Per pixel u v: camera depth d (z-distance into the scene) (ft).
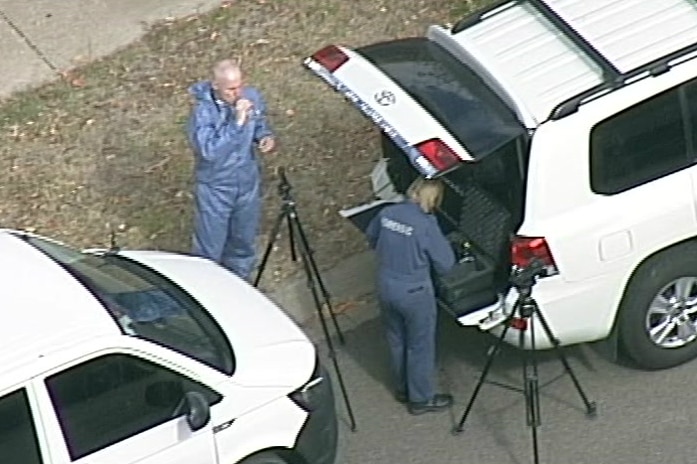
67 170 156.04
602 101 115.55
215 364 107.65
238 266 139.03
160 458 103.04
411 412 125.70
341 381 126.41
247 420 106.93
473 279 120.06
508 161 116.78
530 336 118.83
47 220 150.41
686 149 119.14
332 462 114.73
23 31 174.60
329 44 170.09
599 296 119.75
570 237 116.57
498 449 121.29
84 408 101.30
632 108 116.26
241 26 173.78
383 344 134.10
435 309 119.44
